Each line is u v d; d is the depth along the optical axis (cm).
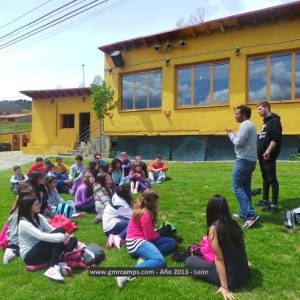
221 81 1842
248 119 697
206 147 1880
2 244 644
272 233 656
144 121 2073
